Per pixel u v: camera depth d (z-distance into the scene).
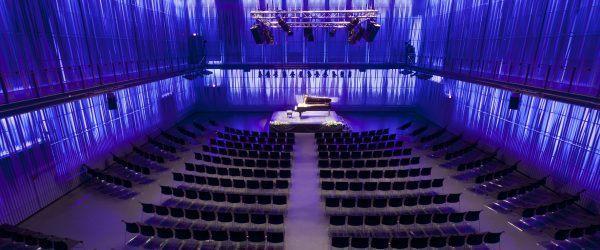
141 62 17.70
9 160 10.12
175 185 13.28
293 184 13.08
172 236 8.93
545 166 12.74
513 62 14.24
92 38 13.96
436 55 21.70
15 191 10.32
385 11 23.97
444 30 20.55
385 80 25.53
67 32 12.60
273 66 23.98
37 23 11.26
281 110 26.06
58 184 11.99
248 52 24.75
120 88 14.05
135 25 17.14
